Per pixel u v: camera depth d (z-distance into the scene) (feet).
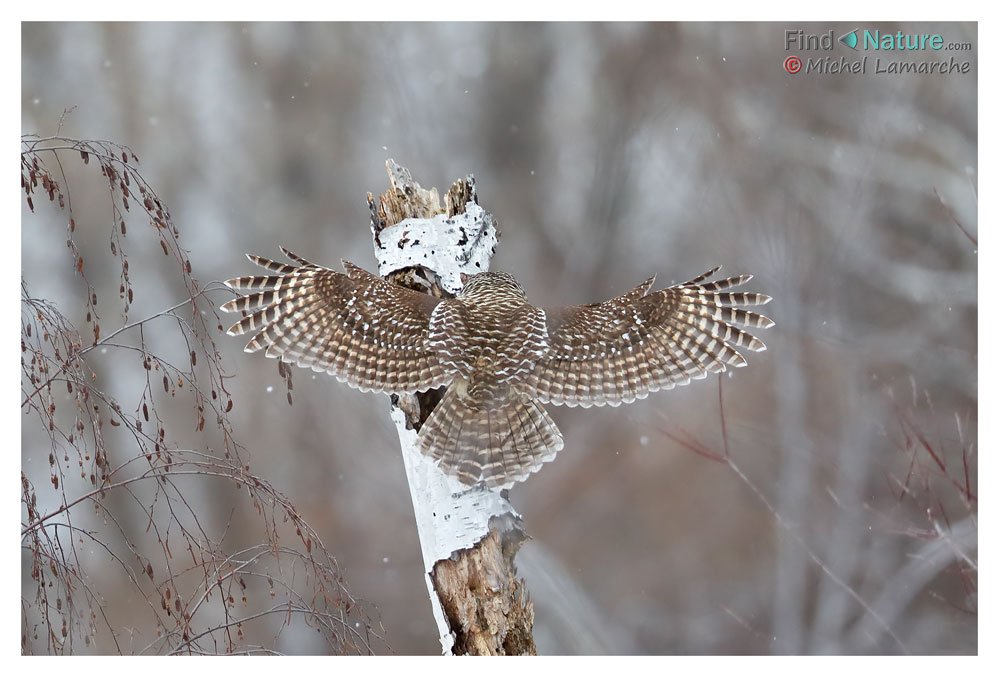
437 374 22.81
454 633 22.62
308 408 60.70
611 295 79.25
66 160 71.61
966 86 64.80
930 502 39.70
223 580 21.94
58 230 70.44
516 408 22.93
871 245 59.88
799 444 53.01
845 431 52.13
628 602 57.31
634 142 84.12
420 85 96.22
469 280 24.82
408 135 93.04
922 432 43.73
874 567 49.67
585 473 61.98
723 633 55.06
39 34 94.38
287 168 92.53
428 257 24.93
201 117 95.14
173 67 96.94
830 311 56.85
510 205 87.97
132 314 64.85
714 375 57.72
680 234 74.13
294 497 58.44
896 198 62.34
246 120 94.68
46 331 22.30
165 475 21.99
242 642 24.41
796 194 63.87
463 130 94.43
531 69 95.91
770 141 68.95
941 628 47.24
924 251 60.64
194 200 89.86
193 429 56.65
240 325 23.26
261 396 60.03
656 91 84.64
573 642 52.65
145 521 43.55
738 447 55.83
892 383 52.39
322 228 88.33
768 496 55.52
